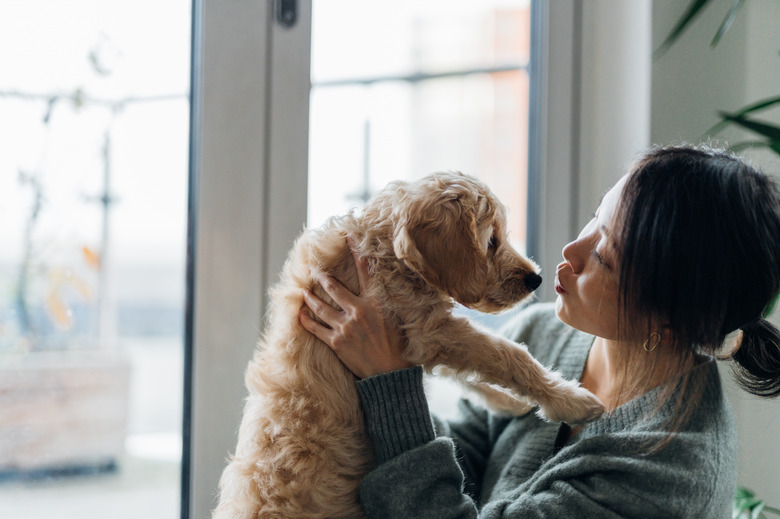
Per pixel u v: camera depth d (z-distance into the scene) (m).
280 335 1.23
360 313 1.15
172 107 1.47
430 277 1.18
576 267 1.20
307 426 1.14
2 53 1.43
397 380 1.12
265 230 1.48
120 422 1.58
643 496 1.00
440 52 1.86
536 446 1.25
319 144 1.62
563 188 1.79
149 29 1.47
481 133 1.92
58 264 1.52
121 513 1.57
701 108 1.67
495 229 1.35
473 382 1.31
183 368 1.47
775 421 1.62
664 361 1.12
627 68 1.71
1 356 1.47
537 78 1.82
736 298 1.04
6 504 1.48
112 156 1.51
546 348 1.44
